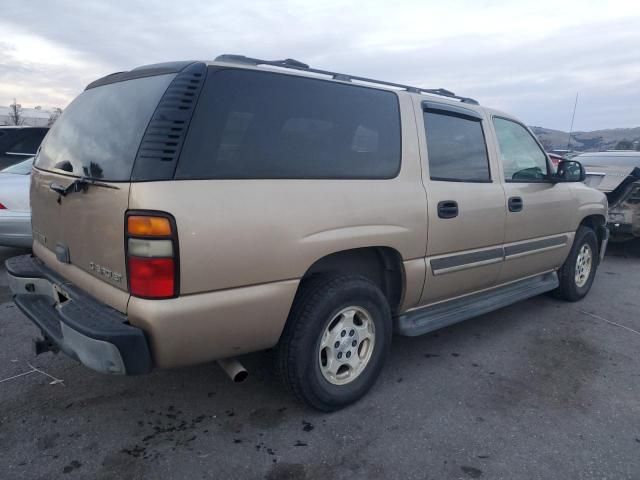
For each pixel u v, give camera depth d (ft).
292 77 9.36
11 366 11.66
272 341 8.98
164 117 7.80
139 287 7.54
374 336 10.53
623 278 21.86
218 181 8.00
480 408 10.50
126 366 7.55
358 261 10.71
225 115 8.31
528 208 13.98
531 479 8.36
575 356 13.30
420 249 10.97
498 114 14.03
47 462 8.41
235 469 8.38
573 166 15.43
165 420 9.73
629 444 9.39
